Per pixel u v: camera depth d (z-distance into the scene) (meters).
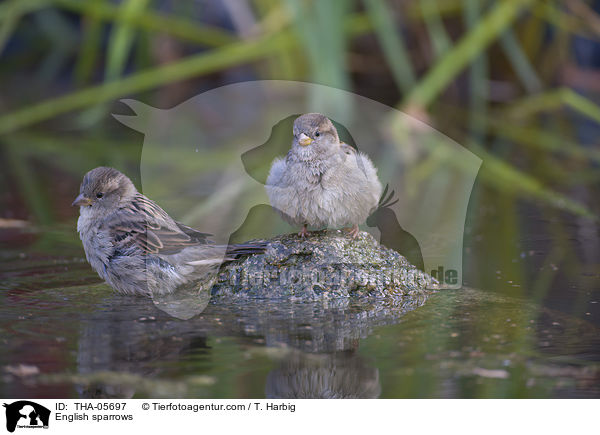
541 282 9.98
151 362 7.29
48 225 13.02
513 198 15.21
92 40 24.22
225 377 6.94
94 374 7.01
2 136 20.58
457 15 21.97
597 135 20.72
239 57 20.03
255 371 7.07
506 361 7.29
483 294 9.42
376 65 23.20
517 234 12.64
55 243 11.96
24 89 25.20
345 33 20.11
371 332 8.03
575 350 7.58
